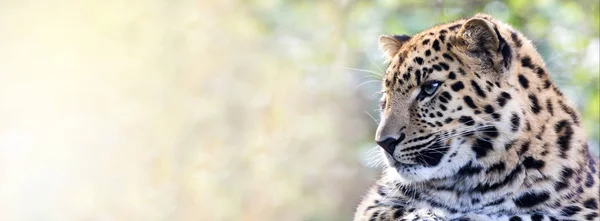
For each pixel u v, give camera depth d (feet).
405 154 28.78
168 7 65.82
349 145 71.77
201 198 63.00
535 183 28.48
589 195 29.35
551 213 28.55
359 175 71.15
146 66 64.44
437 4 61.46
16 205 59.57
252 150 66.23
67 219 60.54
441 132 28.43
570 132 29.30
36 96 61.46
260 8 68.28
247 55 68.54
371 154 31.50
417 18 62.59
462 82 28.19
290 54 69.72
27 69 61.82
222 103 66.95
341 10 66.33
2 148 60.03
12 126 60.70
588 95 56.54
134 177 62.23
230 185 64.49
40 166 60.39
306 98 70.69
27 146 60.29
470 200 29.04
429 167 28.78
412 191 30.09
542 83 29.35
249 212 65.72
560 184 28.63
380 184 31.40
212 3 66.95
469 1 60.44
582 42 56.80
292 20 68.74
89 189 60.85
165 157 63.16
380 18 64.69
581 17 57.57
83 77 62.64
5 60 61.67
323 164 69.97
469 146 28.37
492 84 28.07
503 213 28.73
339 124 71.72
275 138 68.54
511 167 28.37
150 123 63.57
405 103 28.89
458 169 28.66
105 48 63.31
